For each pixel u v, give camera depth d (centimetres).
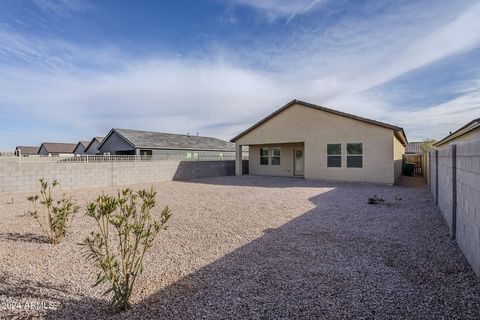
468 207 363
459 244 418
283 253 408
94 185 1354
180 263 374
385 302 266
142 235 277
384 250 414
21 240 486
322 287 298
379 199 838
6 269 358
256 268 354
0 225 593
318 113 1512
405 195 966
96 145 3588
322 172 1501
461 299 269
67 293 293
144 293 290
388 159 1284
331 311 251
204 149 3089
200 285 308
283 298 276
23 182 1134
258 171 2008
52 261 386
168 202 880
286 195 996
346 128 1410
